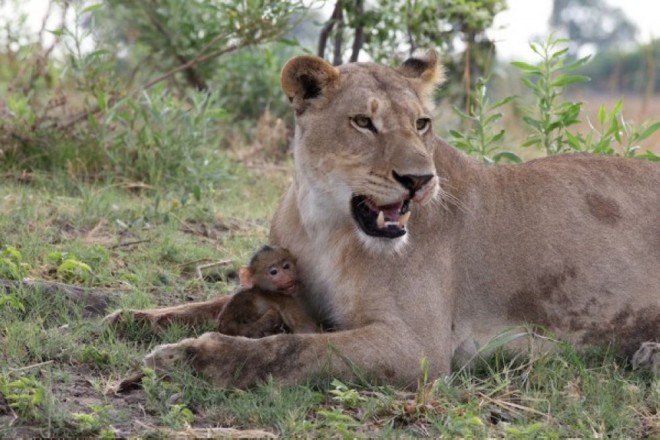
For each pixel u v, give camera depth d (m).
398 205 9.21
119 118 16.56
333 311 9.74
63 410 7.83
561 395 8.79
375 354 8.97
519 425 8.25
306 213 9.88
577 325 10.09
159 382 8.45
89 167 16.34
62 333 9.60
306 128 9.62
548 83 13.70
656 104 29.75
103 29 22.11
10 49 21.61
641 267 10.23
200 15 21.59
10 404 7.84
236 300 9.93
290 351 8.76
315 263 9.91
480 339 9.97
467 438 7.68
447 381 9.04
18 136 16.41
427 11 18.58
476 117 13.93
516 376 9.47
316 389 8.77
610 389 8.95
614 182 10.56
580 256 10.13
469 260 9.97
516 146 19.42
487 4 19.09
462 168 10.19
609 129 13.32
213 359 8.66
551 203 10.30
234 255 13.01
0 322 9.61
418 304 9.37
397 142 9.14
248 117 21.58
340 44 18.38
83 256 11.95
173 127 16.48
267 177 17.91
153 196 15.61
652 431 8.30
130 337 9.91
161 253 12.70
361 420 8.16
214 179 15.95
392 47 18.78
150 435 7.58
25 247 11.93
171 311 10.23
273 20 17.45
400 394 8.71
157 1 21.67
